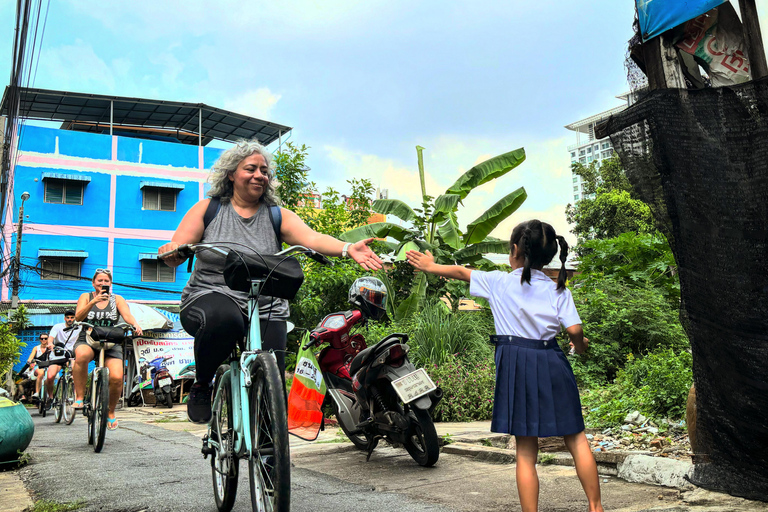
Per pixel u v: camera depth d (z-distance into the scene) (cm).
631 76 339
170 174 2300
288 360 1125
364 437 517
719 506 282
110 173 2220
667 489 323
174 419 909
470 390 683
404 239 1238
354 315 479
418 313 917
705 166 284
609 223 2777
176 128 2611
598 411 531
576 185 11338
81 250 2144
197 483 387
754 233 271
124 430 736
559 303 265
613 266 1259
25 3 600
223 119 2500
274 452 223
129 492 362
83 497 349
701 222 287
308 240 314
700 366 294
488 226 1242
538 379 255
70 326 836
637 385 579
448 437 508
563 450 429
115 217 2212
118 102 2311
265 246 317
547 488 341
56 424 850
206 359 288
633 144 307
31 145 2117
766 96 268
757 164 271
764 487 277
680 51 322
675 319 934
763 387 269
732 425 283
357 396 451
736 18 314
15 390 1395
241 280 265
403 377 420
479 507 310
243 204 320
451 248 1213
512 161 1223
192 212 313
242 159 312
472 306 1389
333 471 422
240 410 276
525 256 269
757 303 271
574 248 2289
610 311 929
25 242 2075
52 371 934
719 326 283
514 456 422
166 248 281
